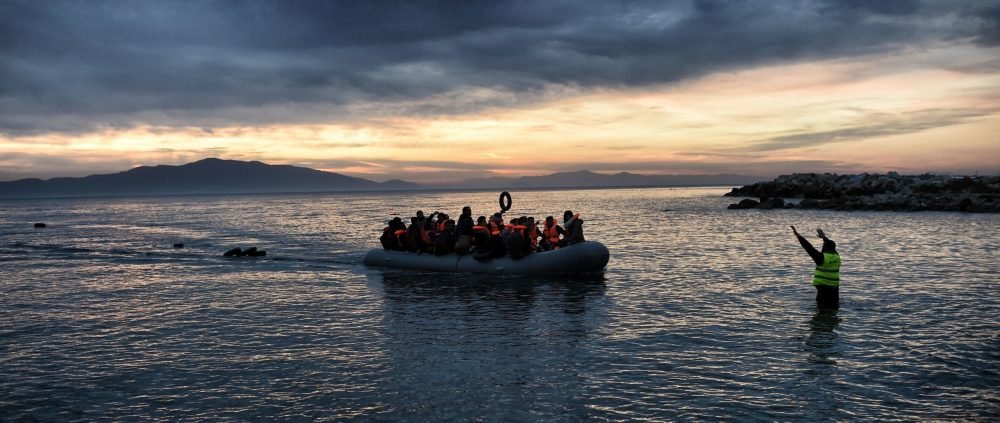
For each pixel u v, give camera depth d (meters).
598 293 15.61
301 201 148.50
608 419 7.39
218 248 30.45
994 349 10.06
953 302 13.91
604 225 42.59
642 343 10.72
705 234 34.00
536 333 11.52
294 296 15.91
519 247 18.58
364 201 140.00
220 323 12.85
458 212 77.94
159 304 15.06
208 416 7.69
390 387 8.62
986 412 7.45
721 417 7.40
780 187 92.25
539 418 7.45
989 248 24.42
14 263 24.55
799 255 23.34
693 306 13.84
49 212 93.69
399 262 20.66
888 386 8.38
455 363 9.70
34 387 8.87
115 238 38.25
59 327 12.63
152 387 8.80
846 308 13.40
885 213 50.59
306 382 8.91
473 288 16.59
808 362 9.49
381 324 12.49
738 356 9.87
